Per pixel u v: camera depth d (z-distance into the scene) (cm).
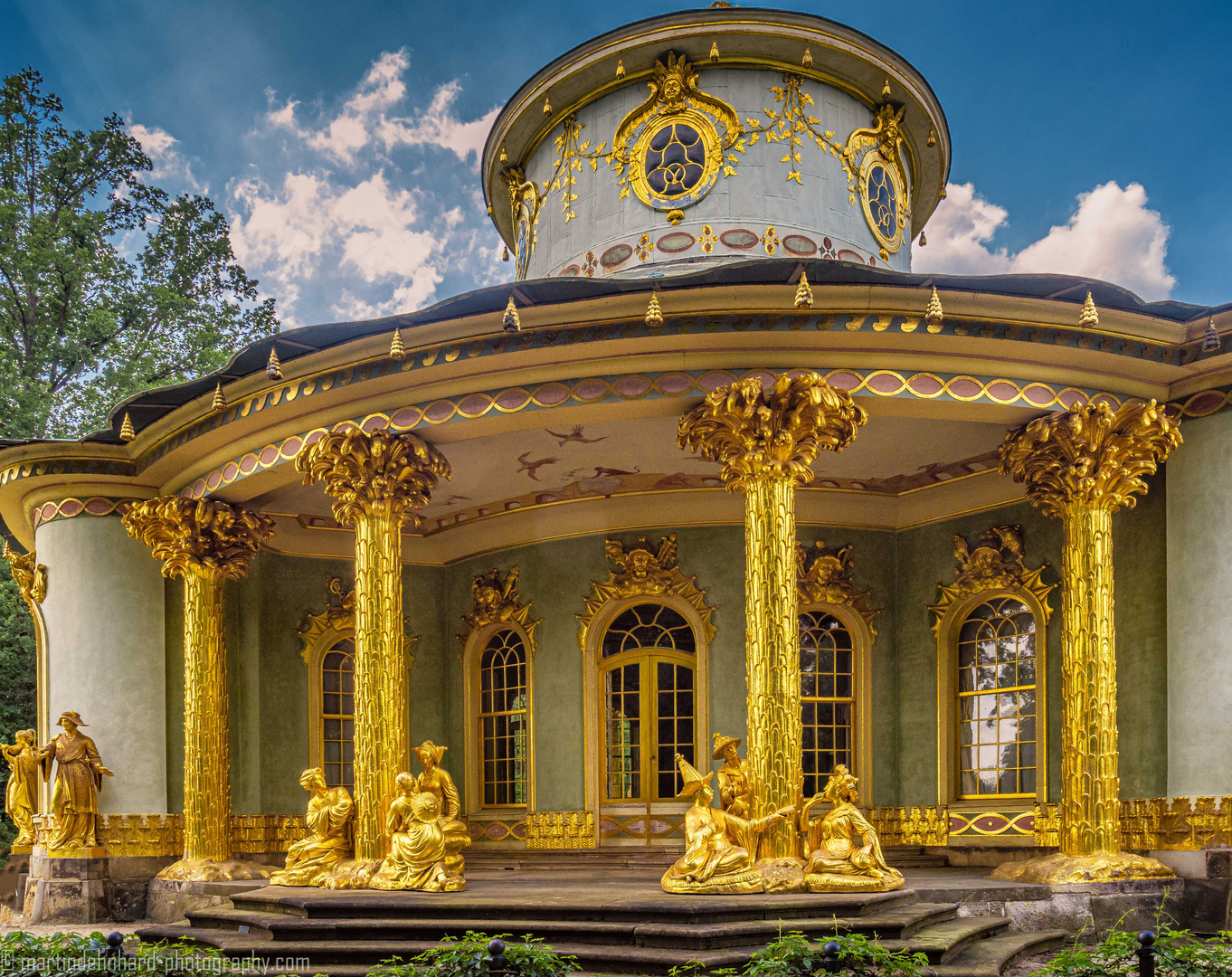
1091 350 1298
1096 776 1270
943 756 1686
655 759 1761
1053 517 1598
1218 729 1317
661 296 1220
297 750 1836
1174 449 1359
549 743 1808
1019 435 1339
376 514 1339
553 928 987
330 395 1393
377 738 1305
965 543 1703
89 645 1708
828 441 1233
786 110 1738
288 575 1880
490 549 1942
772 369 1270
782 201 1705
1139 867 1259
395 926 1021
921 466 1652
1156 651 1405
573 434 1501
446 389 1346
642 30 1730
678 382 1282
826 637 1766
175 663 1734
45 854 1627
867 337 1252
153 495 1770
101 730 1680
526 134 1900
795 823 1150
